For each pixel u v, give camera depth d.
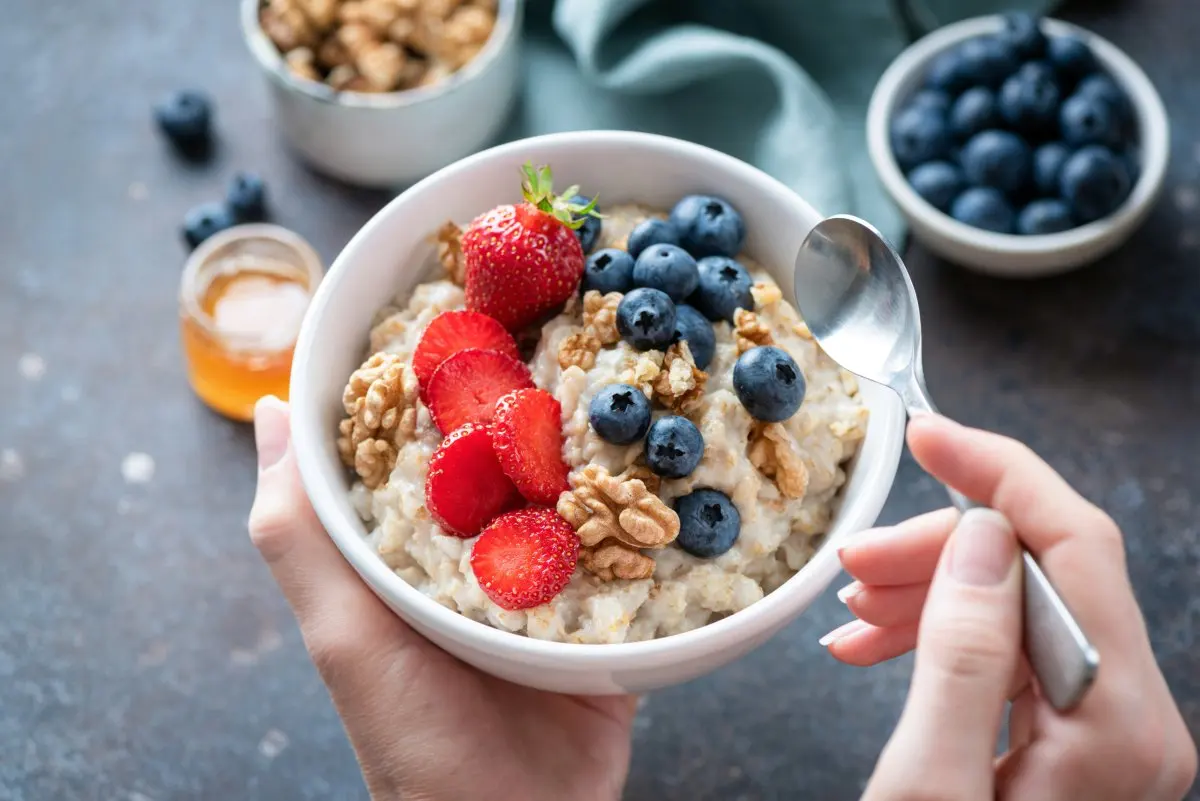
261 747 0.57
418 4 0.65
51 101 0.69
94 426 0.62
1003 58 0.64
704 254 0.46
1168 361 0.63
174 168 0.67
